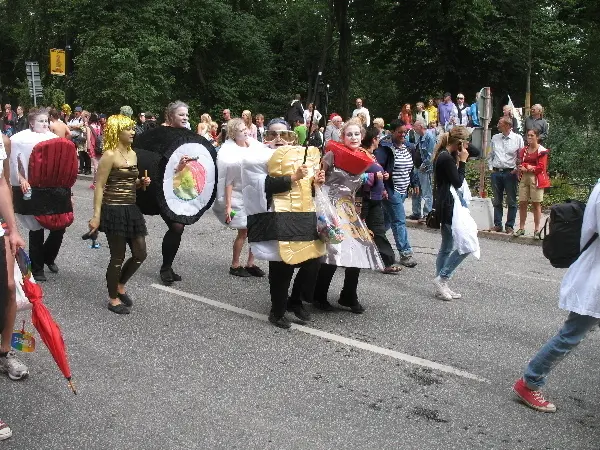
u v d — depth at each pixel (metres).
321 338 5.73
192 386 4.68
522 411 4.45
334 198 6.07
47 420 4.14
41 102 27.86
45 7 30.48
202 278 7.57
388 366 5.15
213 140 15.09
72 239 9.57
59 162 7.05
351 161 6.00
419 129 11.81
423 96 32.59
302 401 4.50
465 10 27.41
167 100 27.77
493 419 4.32
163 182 6.94
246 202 5.70
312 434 4.05
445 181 6.77
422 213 12.50
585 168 16.86
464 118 19.12
